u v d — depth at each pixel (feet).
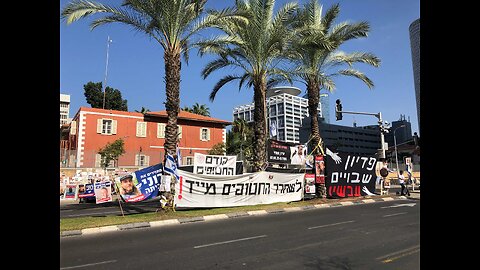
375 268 19.81
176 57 46.60
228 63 62.80
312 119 67.00
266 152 61.21
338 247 25.45
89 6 43.24
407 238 28.81
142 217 41.98
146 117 131.13
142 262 21.56
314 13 67.36
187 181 49.11
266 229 33.94
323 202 60.29
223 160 60.08
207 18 48.01
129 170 113.91
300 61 65.87
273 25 57.88
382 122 81.97
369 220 39.63
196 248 25.46
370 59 66.03
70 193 80.79
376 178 74.74
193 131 141.38
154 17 45.37
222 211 47.42
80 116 119.24
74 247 26.53
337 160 68.80
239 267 20.16
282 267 20.12
